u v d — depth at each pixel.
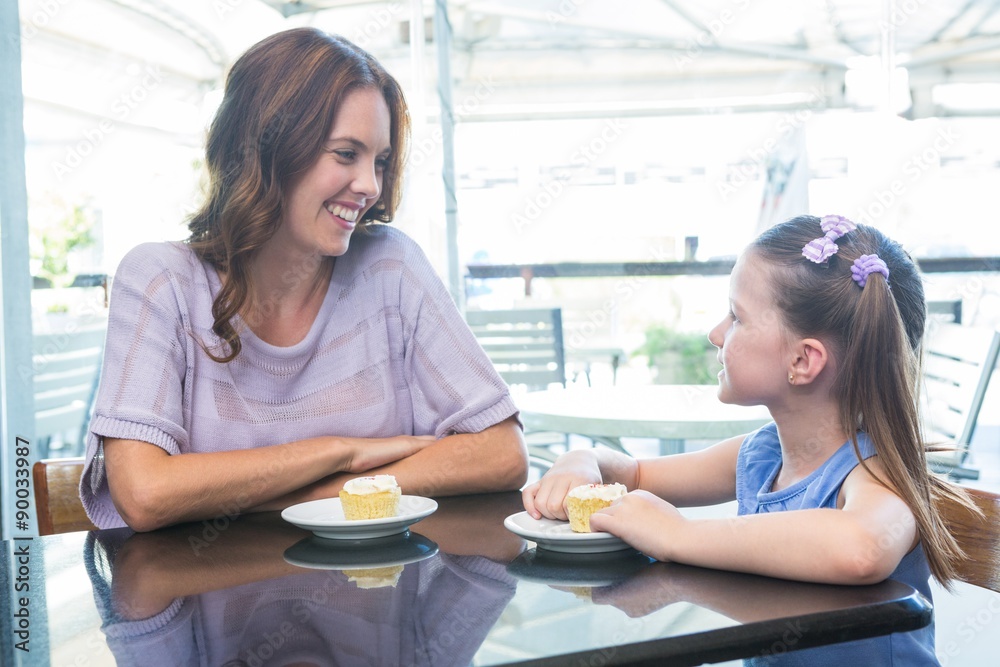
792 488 0.94
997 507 0.88
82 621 0.70
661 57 5.38
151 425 1.09
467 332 1.36
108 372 1.13
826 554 0.71
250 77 1.18
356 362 1.35
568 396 2.48
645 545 0.81
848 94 5.28
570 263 5.32
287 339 1.31
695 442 4.34
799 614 0.65
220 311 1.20
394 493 0.96
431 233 4.13
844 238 0.95
